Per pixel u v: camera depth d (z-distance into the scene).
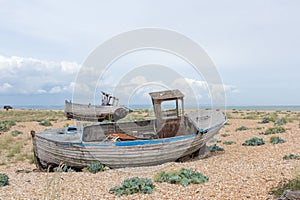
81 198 7.10
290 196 5.45
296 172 7.29
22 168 11.60
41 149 10.98
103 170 10.09
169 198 6.76
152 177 8.82
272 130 17.50
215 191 6.96
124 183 7.62
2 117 36.53
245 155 11.28
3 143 17.03
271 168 8.56
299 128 18.25
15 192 7.83
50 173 10.29
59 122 29.41
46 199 7.08
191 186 7.54
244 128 20.14
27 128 24.39
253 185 7.09
